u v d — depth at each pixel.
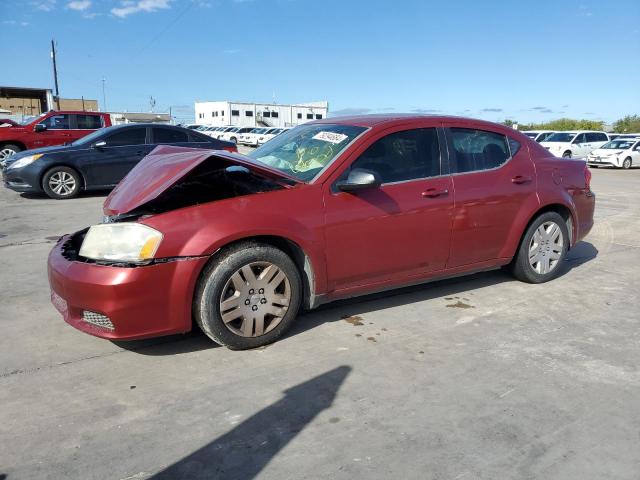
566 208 5.04
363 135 3.98
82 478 2.31
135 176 4.06
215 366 3.35
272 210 3.52
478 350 3.57
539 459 2.43
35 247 6.55
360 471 2.35
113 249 3.24
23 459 2.44
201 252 3.28
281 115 68.50
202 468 2.38
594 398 2.96
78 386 3.10
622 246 6.69
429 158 4.24
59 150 10.47
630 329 3.94
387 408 2.85
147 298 3.21
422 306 4.40
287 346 3.63
